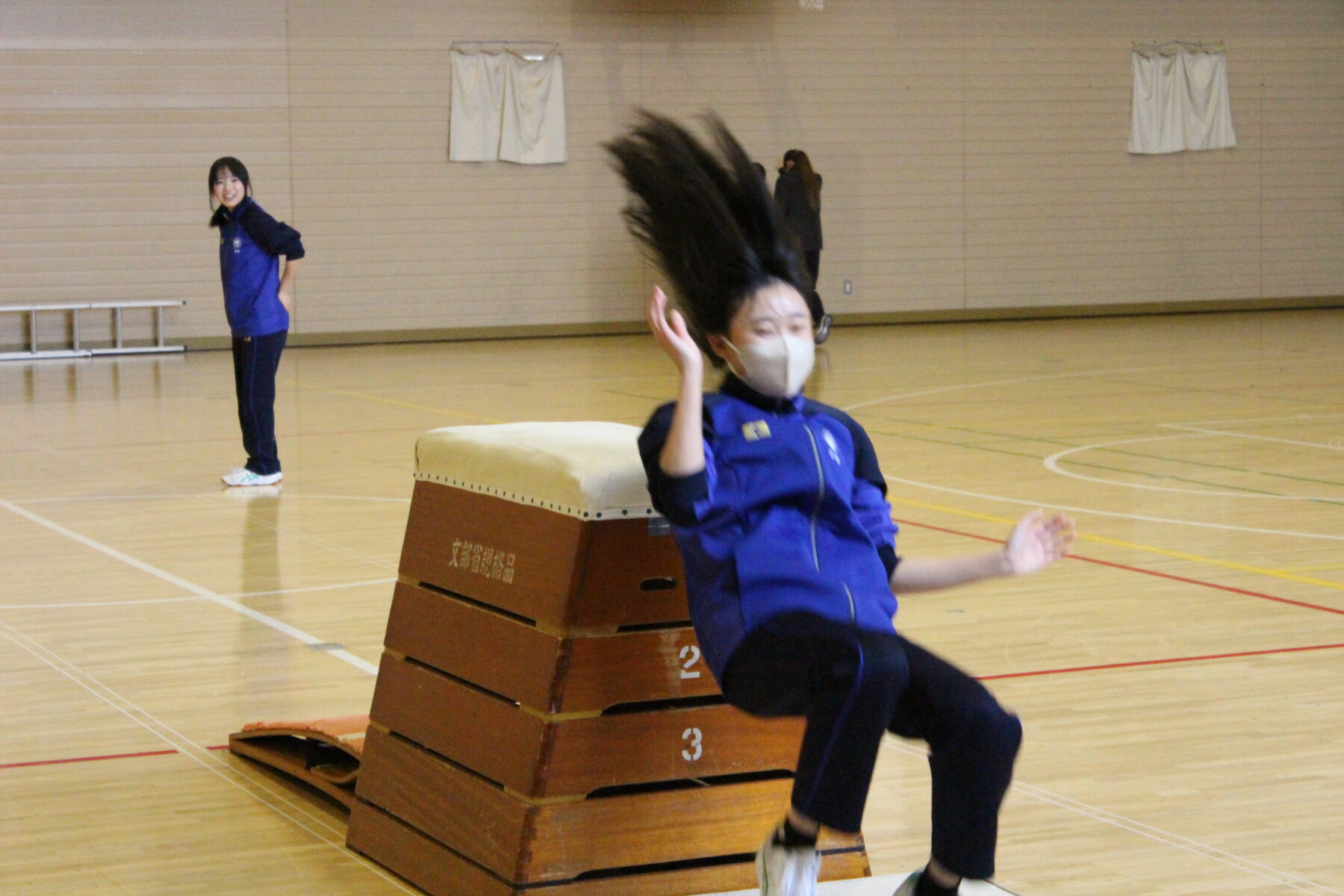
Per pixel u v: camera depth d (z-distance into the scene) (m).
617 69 20.05
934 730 2.65
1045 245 21.86
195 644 5.61
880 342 18.80
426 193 19.48
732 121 20.52
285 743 4.35
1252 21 22.34
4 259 17.92
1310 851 3.57
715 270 2.81
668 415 2.77
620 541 3.13
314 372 16.06
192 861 3.58
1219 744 4.37
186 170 18.52
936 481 9.21
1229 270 22.64
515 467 3.28
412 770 3.50
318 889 3.42
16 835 3.74
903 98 21.09
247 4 18.61
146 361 17.64
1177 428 11.34
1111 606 6.08
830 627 2.58
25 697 4.93
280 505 8.62
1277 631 5.66
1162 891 3.35
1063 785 4.04
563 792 3.12
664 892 3.21
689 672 3.21
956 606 6.11
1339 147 22.84
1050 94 21.61
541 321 20.09
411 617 3.60
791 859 2.57
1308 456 9.95
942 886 2.69
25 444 11.05
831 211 20.98
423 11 19.25
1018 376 15.00
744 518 2.78
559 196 19.97
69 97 18.00
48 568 6.97
